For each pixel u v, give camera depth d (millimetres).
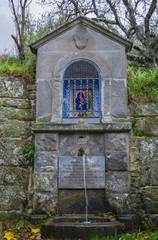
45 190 4387
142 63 9406
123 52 4859
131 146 4695
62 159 4512
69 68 4949
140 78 5359
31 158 4547
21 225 4145
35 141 4562
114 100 4684
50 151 4516
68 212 4379
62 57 4875
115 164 4414
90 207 4387
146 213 4422
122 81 4758
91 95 5027
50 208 4328
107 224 3564
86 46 4895
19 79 5020
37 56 4918
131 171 4594
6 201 4453
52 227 3566
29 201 4473
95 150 4566
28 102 4922
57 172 4477
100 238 3416
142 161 4633
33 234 3846
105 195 4363
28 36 7574
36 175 4449
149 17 9328
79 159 4496
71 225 3521
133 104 4938
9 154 4621
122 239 3543
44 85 4801
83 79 4883
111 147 4477
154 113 4832
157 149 4652
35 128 4523
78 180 4430
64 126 4516
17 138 4707
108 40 4902
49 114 4688
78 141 4602
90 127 4492
